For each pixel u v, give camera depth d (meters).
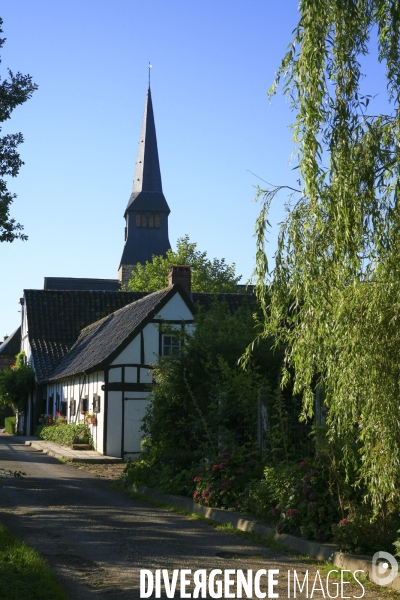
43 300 39.66
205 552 8.92
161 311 26.45
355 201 6.79
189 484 13.70
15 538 8.95
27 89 17.91
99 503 13.43
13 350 63.97
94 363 26.55
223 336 16.44
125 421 25.56
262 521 10.39
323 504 9.28
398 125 6.90
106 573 7.71
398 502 7.93
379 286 6.59
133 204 85.38
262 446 12.70
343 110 7.13
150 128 87.88
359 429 7.11
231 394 14.61
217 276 55.41
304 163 7.07
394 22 7.22
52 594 6.52
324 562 8.38
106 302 40.44
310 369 7.25
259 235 7.55
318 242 7.08
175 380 16.20
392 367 6.49
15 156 17.95
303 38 7.33
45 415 36.56
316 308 6.96
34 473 18.97
